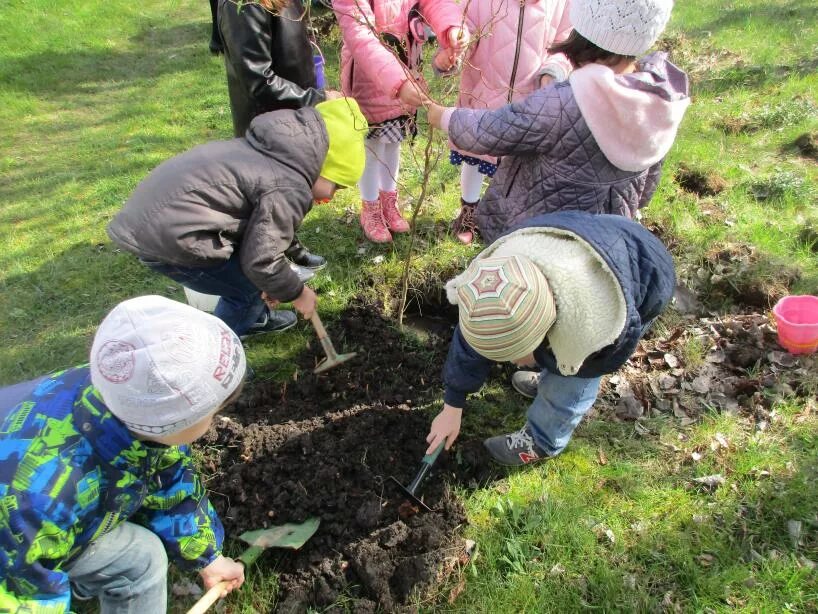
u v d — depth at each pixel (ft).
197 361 4.65
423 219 12.98
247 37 8.48
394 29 9.87
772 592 7.14
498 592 7.34
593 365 6.63
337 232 12.92
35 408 4.87
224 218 7.75
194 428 4.95
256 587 7.43
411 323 11.43
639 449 8.84
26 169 16.70
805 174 14.02
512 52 9.55
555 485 8.45
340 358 9.58
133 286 12.25
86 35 26.21
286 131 7.77
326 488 8.09
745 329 10.31
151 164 16.62
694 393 9.57
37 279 12.48
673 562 7.51
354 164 8.25
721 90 18.13
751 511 7.95
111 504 5.05
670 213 12.67
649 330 10.57
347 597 7.36
